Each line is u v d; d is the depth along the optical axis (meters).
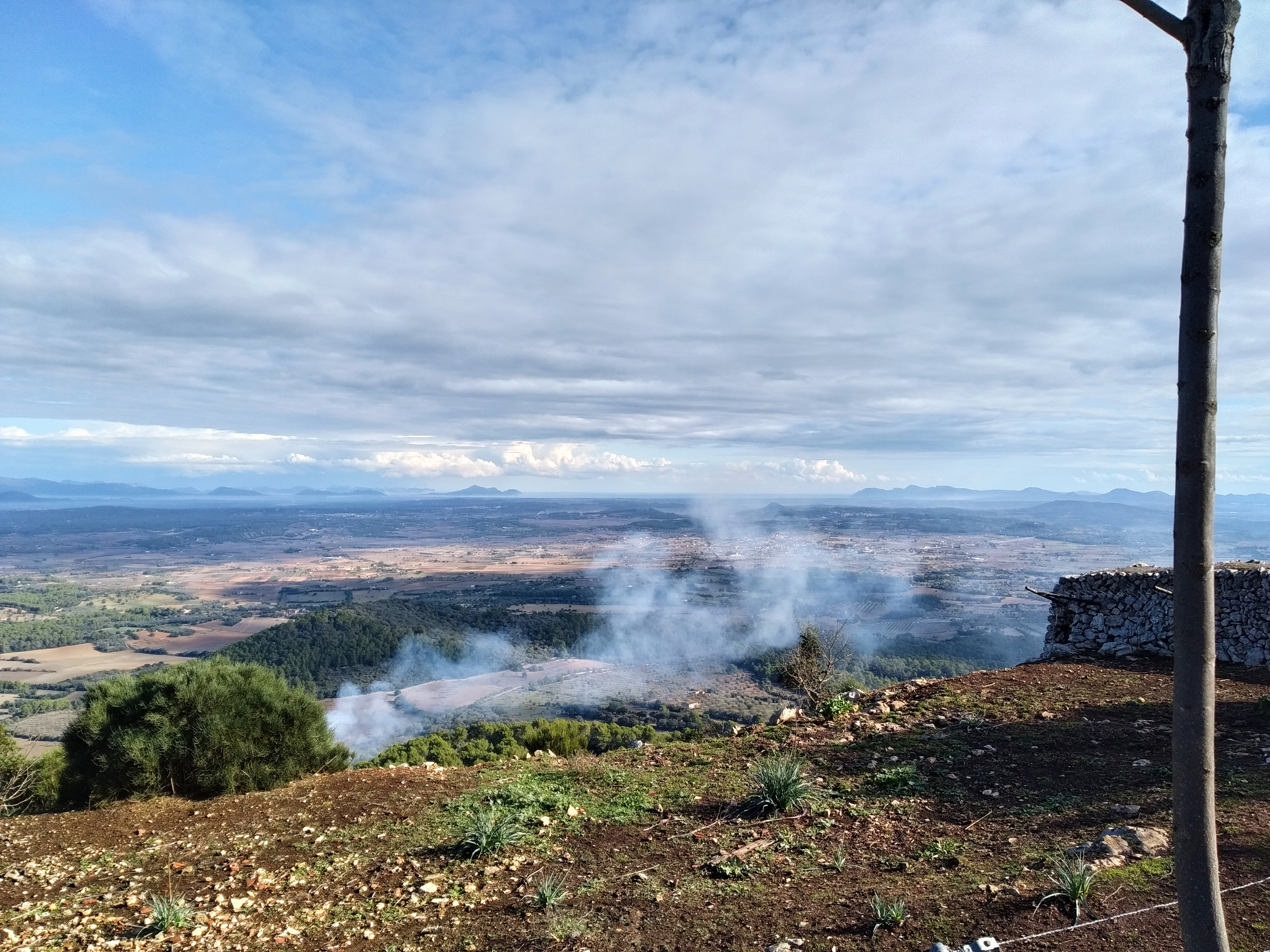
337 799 8.48
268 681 10.09
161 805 8.61
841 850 5.63
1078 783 6.42
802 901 4.87
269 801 8.61
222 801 8.69
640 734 16.11
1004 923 4.17
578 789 7.93
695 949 4.44
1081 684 9.94
